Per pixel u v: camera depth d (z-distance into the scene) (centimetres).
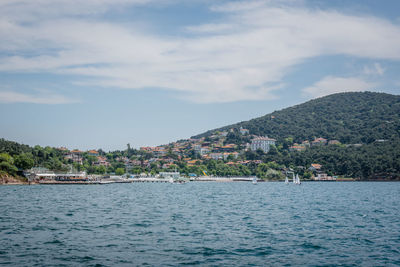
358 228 5806
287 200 11875
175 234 5238
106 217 7069
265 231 5506
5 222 6306
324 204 10281
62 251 4206
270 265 3709
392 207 9356
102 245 4519
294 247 4450
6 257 3916
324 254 4122
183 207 9206
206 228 5762
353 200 11912
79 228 5722
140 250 4275
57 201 10944
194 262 3788
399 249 4356
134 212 7988
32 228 5691
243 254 4112
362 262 3812
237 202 10925
